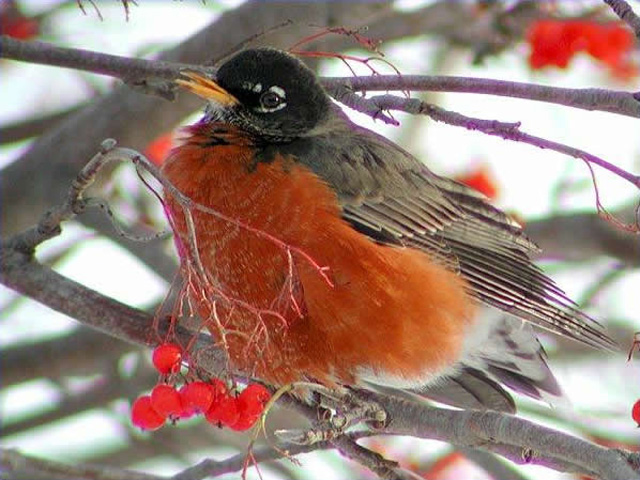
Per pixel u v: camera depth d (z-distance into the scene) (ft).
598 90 32.04
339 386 37.01
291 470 50.08
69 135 50.21
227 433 51.80
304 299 36.14
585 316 41.09
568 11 47.73
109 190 52.39
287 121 39.68
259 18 47.65
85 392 51.75
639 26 31.35
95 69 36.58
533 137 31.81
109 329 36.86
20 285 37.09
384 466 33.99
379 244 38.04
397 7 51.55
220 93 38.68
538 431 31.19
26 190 49.42
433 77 33.76
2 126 55.01
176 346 32.22
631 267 53.83
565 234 54.13
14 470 38.40
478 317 40.50
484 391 41.65
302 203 36.35
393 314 37.19
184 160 37.47
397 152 41.19
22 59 36.04
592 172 31.42
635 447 45.85
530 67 48.26
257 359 35.40
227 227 36.35
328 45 49.52
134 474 38.29
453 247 41.19
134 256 49.03
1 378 49.88
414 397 43.80
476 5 50.75
